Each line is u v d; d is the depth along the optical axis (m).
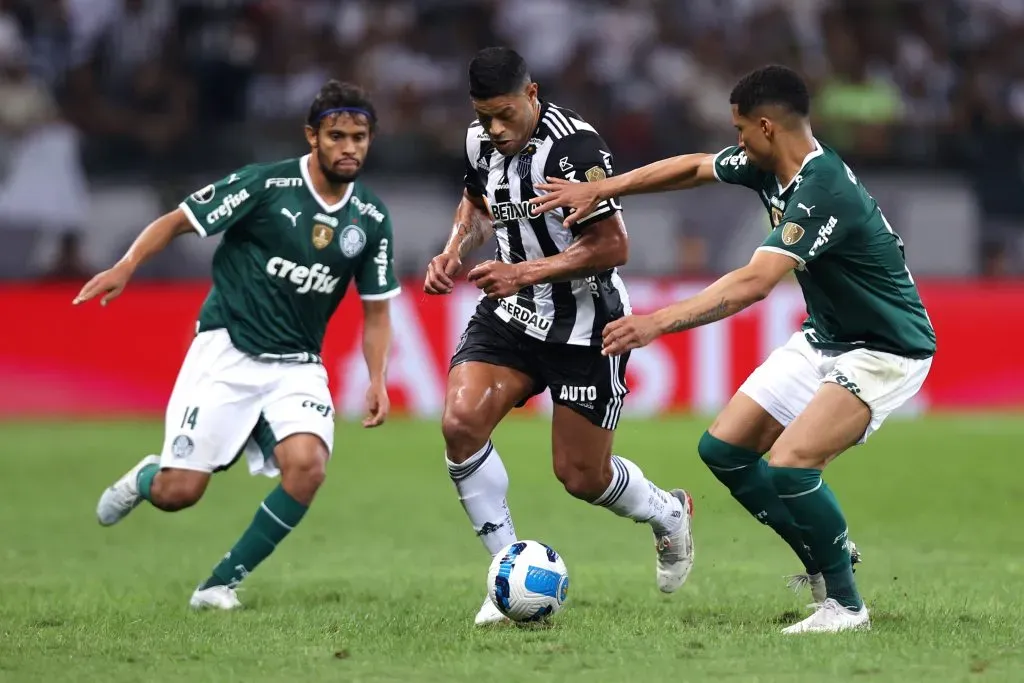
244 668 16.23
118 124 62.03
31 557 27.70
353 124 21.59
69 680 15.60
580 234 20.06
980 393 53.47
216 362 22.14
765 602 21.48
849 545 19.20
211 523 32.66
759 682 15.20
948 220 60.12
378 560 27.05
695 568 25.64
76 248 57.47
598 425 21.00
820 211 17.67
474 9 67.44
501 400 20.70
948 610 19.97
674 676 15.55
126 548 28.97
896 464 40.84
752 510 20.53
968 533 30.02
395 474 40.03
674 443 44.16
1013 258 59.81
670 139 62.25
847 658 16.27
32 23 63.88
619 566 26.05
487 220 22.03
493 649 17.22
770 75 18.03
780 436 18.64
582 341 20.64
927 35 69.81
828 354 19.48
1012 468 40.03
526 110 19.52
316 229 22.23
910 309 18.72
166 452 21.94
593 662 16.34
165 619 19.84
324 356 51.72
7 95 59.22
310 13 66.44
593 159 19.77
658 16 68.69
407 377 52.00
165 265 55.09
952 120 66.31
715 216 56.47
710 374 52.09
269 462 22.36
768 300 51.97
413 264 58.06
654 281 52.97
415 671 15.98
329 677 15.72
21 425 50.38
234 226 22.36
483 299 21.30
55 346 52.00
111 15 64.69
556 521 31.97
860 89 65.69
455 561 26.91
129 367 52.22
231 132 59.38
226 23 64.88
